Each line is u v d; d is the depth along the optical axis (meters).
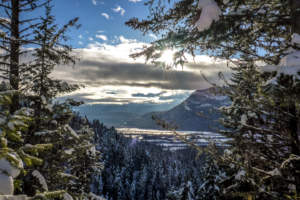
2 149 3.14
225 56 5.85
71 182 12.45
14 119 3.18
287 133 4.96
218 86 5.49
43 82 10.18
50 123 10.00
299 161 4.36
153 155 120.62
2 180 2.96
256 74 4.42
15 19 9.74
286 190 4.62
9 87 6.18
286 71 3.79
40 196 3.34
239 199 5.62
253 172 5.07
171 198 19.17
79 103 10.77
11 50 9.64
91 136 17.88
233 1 4.94
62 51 10.18
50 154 10.26
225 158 5.48
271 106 4.74
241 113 6.53
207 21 4.47
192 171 53.78
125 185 81.38
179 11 5.27
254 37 5.24
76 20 10.01
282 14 4.57
